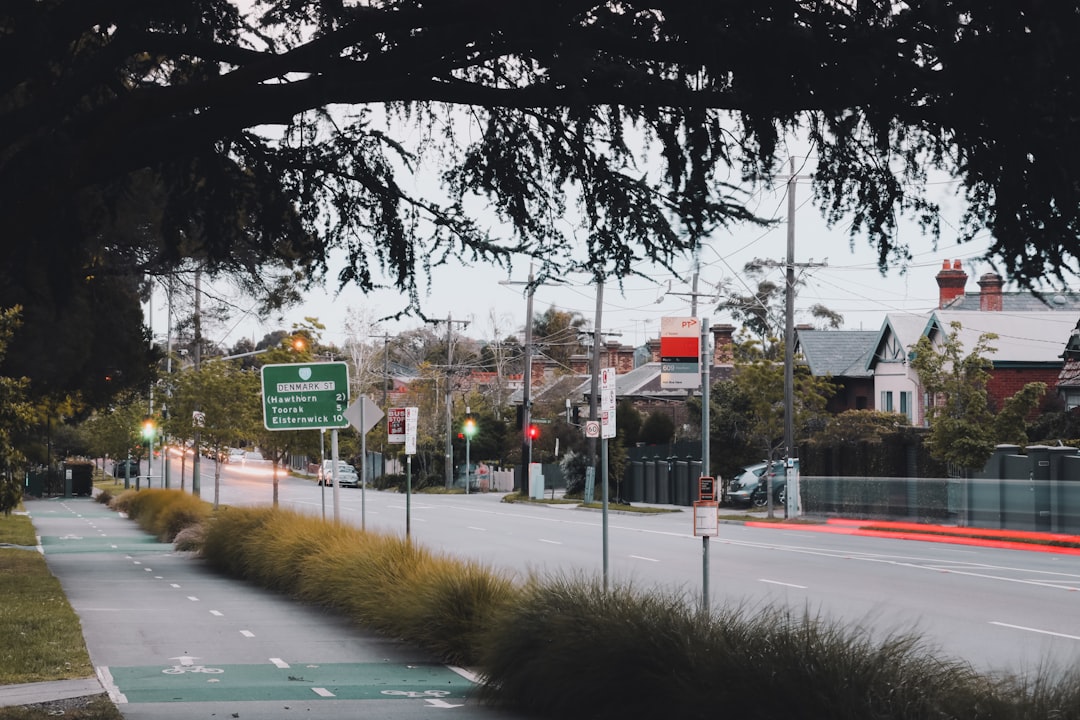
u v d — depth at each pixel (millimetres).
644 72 6609
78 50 8195
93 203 9289
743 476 54156
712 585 21922
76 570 26766
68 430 88500
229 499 68312
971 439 39531
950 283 61750
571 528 40469
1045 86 5723
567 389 91688
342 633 16547
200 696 11602
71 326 25938
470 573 15148
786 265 43719
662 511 51656
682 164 6883
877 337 66062
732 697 8273
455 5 6773
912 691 7703
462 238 8438
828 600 19703
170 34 7480
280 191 8391
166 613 18672
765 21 6105
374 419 25031
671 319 39188
